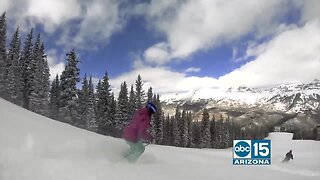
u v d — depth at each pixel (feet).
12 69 188.14
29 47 203.41
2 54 186.91
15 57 204.54
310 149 139.03
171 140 286.66
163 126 277.44
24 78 197.36
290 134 197.77
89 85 204.13
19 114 34.76
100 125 201.57
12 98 184.55
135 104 222.69
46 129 29.91
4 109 34.76
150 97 239.71
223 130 343.26
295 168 30.94
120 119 204.64
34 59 200.34
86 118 184.44
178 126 298.56
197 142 321.93
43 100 194.08
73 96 165.48
